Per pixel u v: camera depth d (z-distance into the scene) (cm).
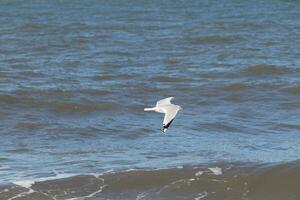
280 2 8231
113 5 8525
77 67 3925
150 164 2203
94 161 2247
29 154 2342
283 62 4044
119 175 2105
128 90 3331
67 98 3131
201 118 2859
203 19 6619
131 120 2834
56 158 2289
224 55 4331
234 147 2431
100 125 2733
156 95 3275
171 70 3828
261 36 5181
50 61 4125
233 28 5731
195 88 3378
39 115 2877
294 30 5519
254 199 2027
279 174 2114
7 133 2611
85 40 5084
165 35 5331
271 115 2931
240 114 2941
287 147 2433
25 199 1958
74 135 2597
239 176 2109
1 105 3002
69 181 2064
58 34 5494
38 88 3275
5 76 3606
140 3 8794
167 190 2042
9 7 8362
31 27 5962
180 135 2608
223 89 3356
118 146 2450
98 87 3344
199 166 2169
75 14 7369
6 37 5309
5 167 2191
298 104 3109
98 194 2006
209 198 2016
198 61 4106
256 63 3988
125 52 4478
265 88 3369
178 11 7581
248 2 8412
